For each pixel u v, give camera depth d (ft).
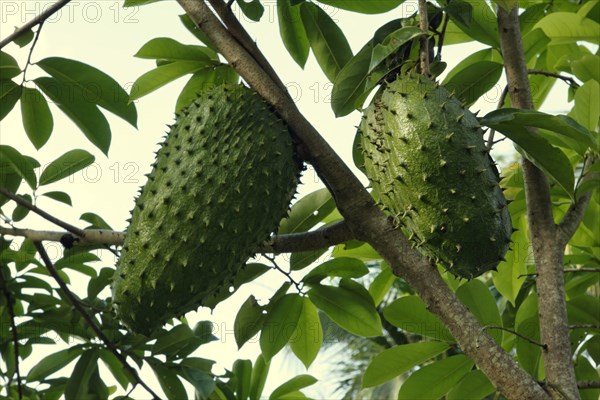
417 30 13.89
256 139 13.94
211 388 16.60
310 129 14.07
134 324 13.79
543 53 20.68
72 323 17.94
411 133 12.80
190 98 17.67
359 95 15.05
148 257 13.43
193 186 13.56
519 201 18.26
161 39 16.85
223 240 13.46
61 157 17.95
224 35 14.42
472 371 16.42
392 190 13.00
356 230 13.66
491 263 12.84
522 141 13.89
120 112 17.85
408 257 13.26
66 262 18.76
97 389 17.75
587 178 15.71
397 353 16.65
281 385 19.70
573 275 20.58
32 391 19.02
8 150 17.53
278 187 14.01
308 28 17.57
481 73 17.60
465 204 12.50
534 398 11.96
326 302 17.97
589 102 16.97
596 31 18.94
